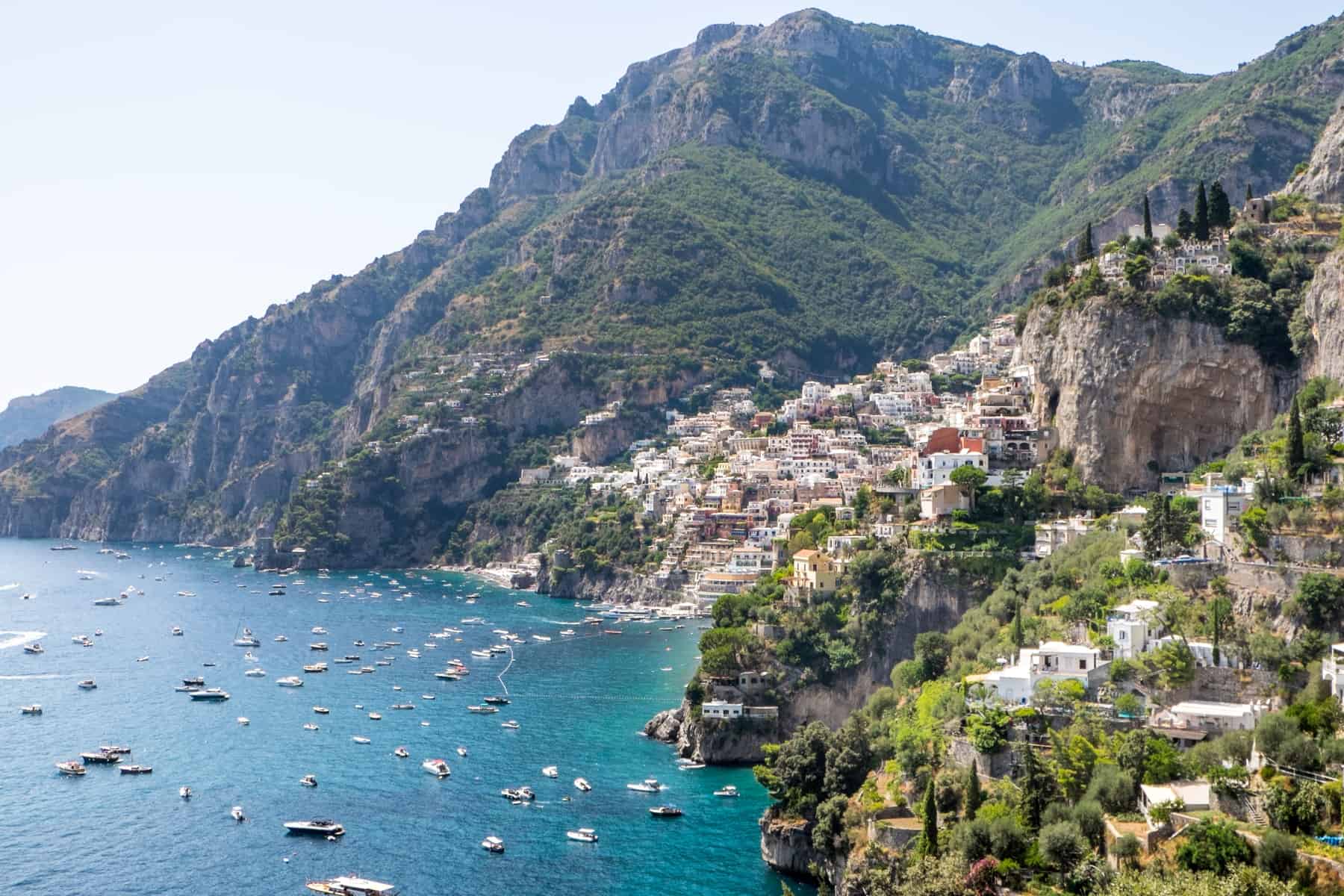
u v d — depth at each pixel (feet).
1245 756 624.59
